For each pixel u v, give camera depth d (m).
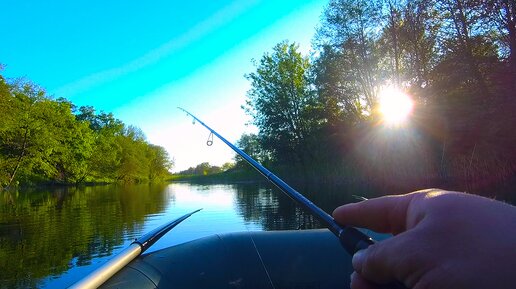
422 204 0.48
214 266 2.97
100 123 56.41
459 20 16.06
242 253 3.11
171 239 6.12
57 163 39.00
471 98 15.88
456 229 0.42
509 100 14.30
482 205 0.43
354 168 21.03
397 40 19.81
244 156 1.77
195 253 3.06
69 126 40.03
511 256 0.38
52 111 32.53
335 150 23.58
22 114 28.17
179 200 15.28
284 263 3.09
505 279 0.37
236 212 9.85
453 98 16.36
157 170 67.12
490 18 15.15
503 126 13.89
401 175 16.97
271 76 28.06
